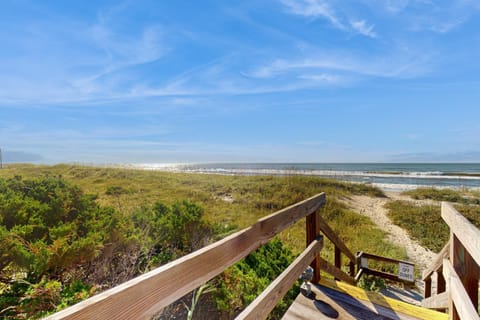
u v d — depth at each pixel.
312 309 1.67
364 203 10.77
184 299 2.71
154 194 8.88
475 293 1.19
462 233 1.11
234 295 2.60
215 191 11.43
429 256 5.29
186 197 9.08
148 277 0.55
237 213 7.82
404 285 3.93
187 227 3.83
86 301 0.42
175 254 3.37
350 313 1.63
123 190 8.52
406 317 1.58
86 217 3.43
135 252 2.99
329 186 13.53
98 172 13.88
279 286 1.24
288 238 5.83
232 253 0.90
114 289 0.48
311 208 1.84
